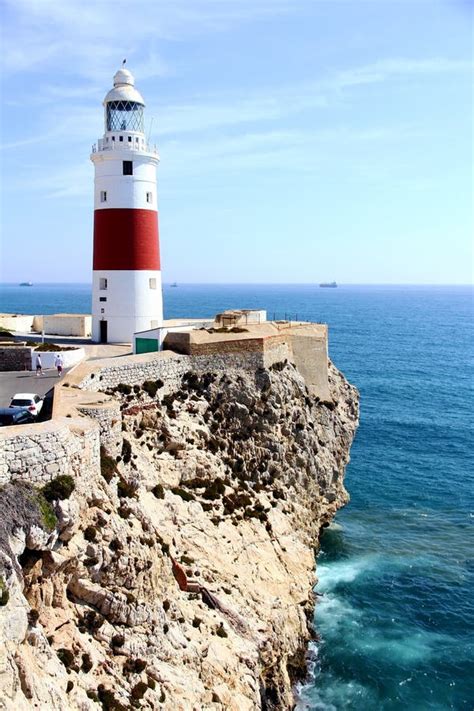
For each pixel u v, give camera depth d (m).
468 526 61.16
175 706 27.70
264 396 52.84
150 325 60.31
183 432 45.09
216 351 51.12
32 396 35.59
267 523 46.25
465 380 137.88
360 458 81.25
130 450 36.56
